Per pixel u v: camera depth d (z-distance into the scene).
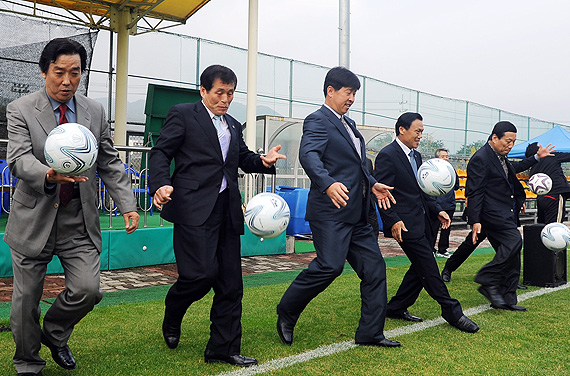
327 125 3.47
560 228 5.43
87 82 11.48
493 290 4.74
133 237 6.53
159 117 11.12
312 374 2.96
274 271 6.70
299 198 9.06
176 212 3.05
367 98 16.69
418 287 4.23
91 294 2.63
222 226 3.15
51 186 2.42
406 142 4.07
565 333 3.93
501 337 3.80
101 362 3.08
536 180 6.05
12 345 3.35
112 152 2.84
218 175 3.08
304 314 4.40
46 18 11.32
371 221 4.13
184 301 3.14
